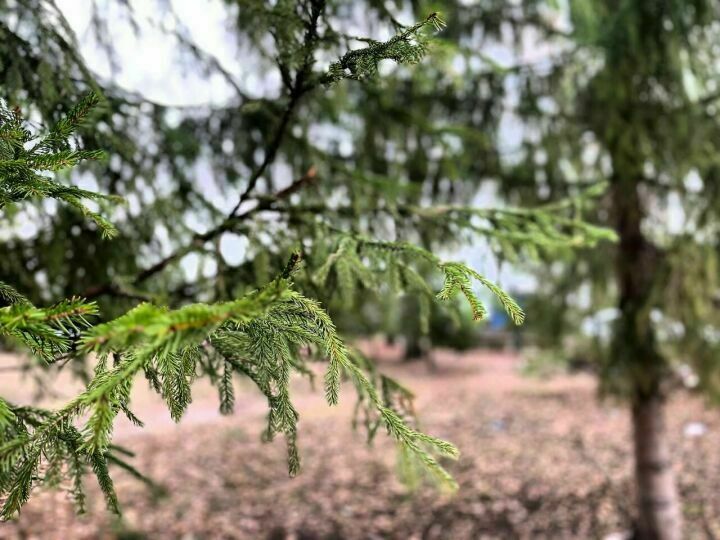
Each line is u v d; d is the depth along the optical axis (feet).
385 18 6.53
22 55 5.19
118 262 6.88
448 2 11.37
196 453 25.02
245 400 35.70
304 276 5.08
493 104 12.88
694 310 12.14
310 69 4.39
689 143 11.34
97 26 6.46
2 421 2.37
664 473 14.76
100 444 2.13
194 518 18.10
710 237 11.85
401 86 12.40
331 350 2.78
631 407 15.08
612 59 10.64
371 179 7.56
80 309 2.25
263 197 5.55
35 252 6.60
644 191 13.51
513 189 13.42
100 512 16.69
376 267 5.13
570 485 20.92
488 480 21.58
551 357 21.29
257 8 4.68
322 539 17.46
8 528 14.44
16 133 2.86
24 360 7.64
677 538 14.80
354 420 5.62
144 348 2.29
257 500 20.10
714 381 12.72
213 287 6.12
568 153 13.78
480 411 33.55
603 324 14.16
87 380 7.16
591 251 13.88
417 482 6.73
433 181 11.63
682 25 10.00
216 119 8.09
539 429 29.07
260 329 2.84
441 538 17.39
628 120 11.49
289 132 7.68
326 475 22.67
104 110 5.13
